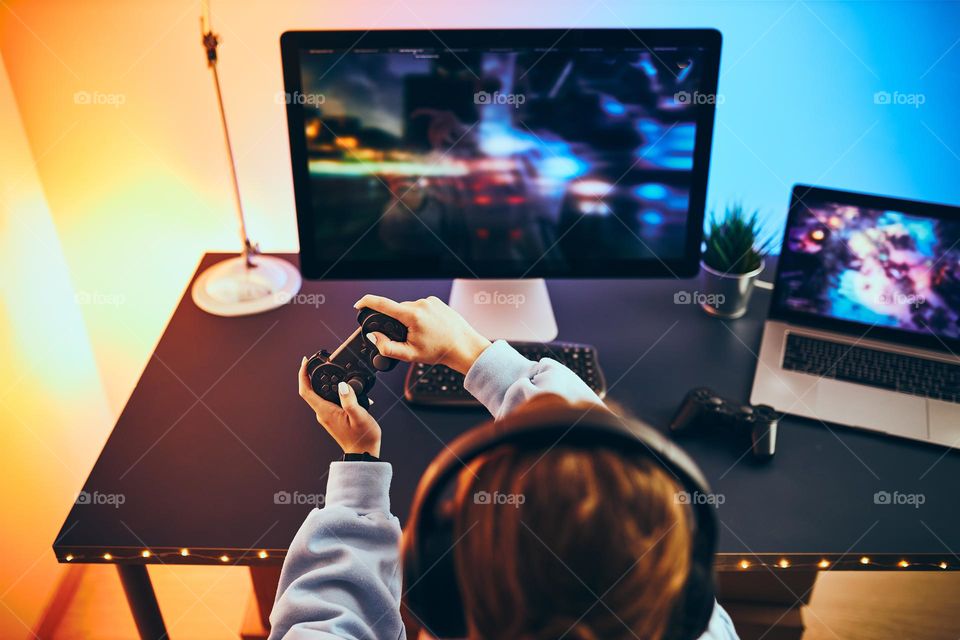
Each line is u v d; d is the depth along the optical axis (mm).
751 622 1566
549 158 1332
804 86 1677
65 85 1657
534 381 821
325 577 761
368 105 1284
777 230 1741
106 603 1839
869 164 1760
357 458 889
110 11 1581
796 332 1472
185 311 1561
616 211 1383
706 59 1262
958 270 1360
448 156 1328
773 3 1592
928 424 1297
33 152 1729
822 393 1355
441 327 980
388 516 837
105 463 1241
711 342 1492
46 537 1769
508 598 410
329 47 1237
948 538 1126
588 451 417
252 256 1665
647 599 405
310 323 1529
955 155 1724
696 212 1383
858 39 1616
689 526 434
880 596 1831
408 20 1622
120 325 1989
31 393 1716
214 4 1585
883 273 1403
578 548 395
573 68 1260
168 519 1157
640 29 1234
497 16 1625
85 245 1869
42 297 1766
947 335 1402
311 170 1334
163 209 1833
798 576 1546
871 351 1423
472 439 445
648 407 1345
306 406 1346
